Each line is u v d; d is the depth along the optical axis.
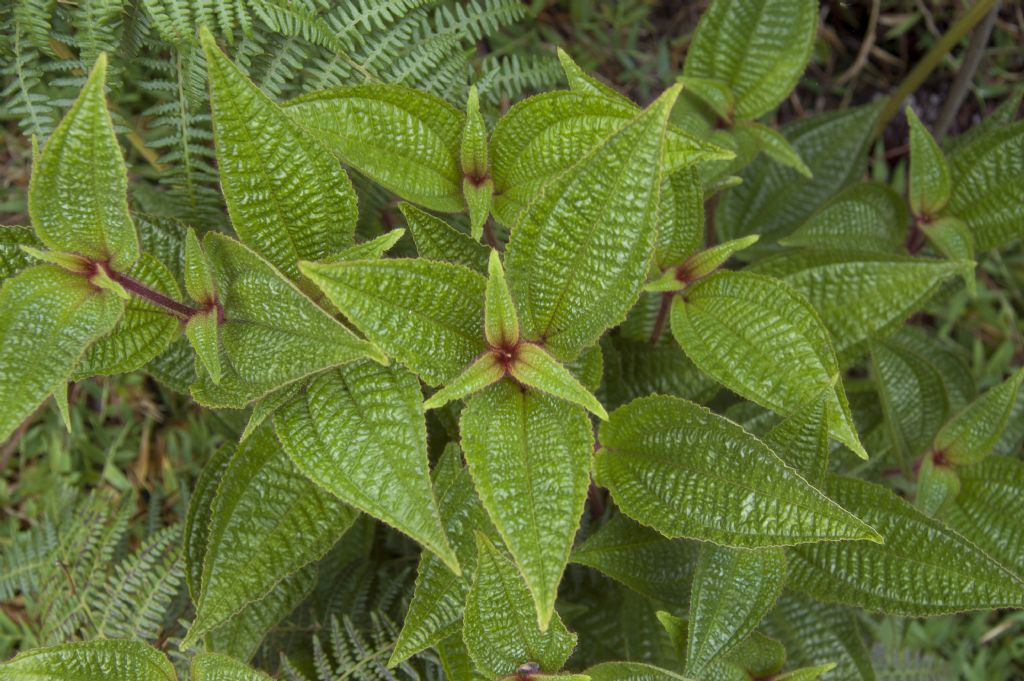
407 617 0.82
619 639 0.96
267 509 0.83
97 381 1.12
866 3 1.30
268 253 0.81
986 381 1.23
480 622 0.80
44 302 0.77
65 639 0.95
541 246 0.78
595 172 0.76
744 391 0.85
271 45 0.93
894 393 0.97
